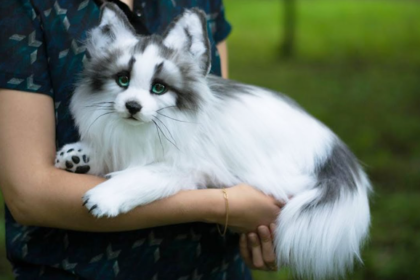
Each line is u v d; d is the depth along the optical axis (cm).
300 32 1564
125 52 200
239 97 220
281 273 407
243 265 245
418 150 654
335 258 220
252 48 1406
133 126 202
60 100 208
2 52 199
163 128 201
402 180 575
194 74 204
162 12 225
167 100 200
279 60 1280
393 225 477
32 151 196
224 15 254
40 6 204
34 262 211
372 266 416
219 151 213
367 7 1980
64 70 205
